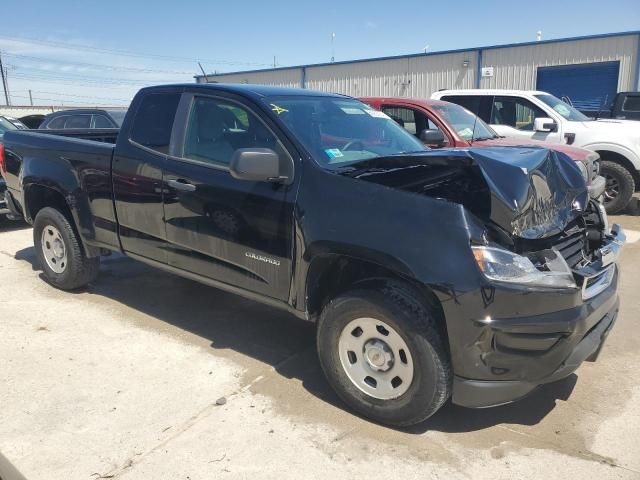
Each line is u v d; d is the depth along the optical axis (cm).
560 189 349
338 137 384
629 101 1208
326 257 325
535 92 976
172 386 362
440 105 778
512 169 302
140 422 321
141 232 434
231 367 390
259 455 293
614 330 462
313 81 2497
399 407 307
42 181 501
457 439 310
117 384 364
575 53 1867
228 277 380
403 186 334
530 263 282
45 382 365
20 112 2942
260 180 339
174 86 423
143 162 421
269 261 351
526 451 300
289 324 470
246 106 377
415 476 279
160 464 285
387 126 447
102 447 298
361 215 308
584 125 916
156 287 554
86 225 479
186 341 432
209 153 389
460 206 287
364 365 322
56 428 314
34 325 458
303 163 340
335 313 323
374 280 314
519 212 291
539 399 354
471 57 2059
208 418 326
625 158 912
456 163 313
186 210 393
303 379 375
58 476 275
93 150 462
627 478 278
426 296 294
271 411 335
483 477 278
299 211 331
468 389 290
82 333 443
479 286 275
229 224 368
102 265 624
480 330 277
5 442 301
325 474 279
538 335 279
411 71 2205
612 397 357
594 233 363
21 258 661
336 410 337
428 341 290
